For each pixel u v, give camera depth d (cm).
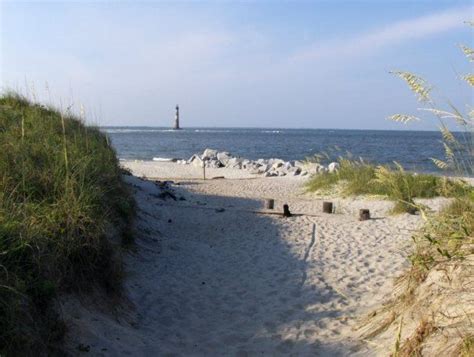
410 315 479
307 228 1098
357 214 1286
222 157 3027
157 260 822
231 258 870
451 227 518
